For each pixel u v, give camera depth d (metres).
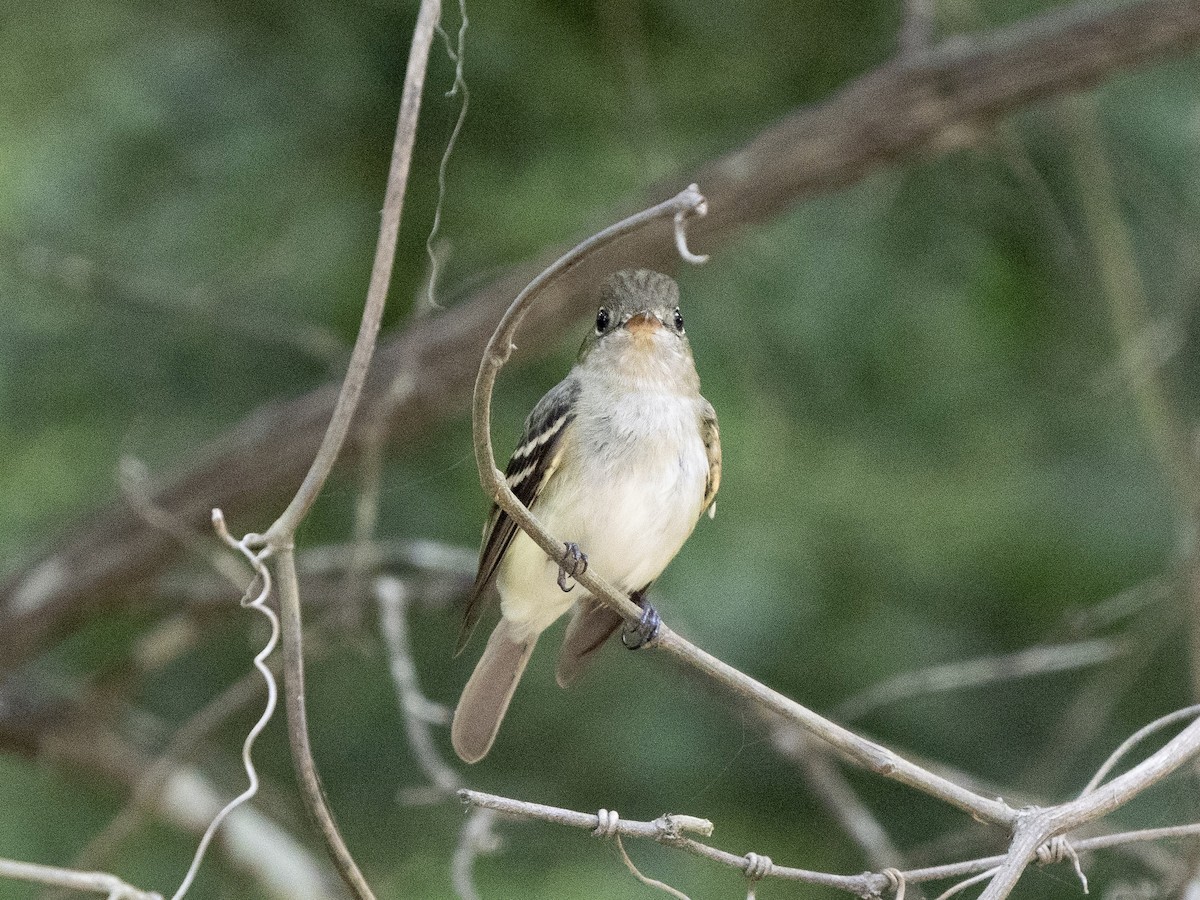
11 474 12.79
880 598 12.66
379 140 11.68
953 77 11.05
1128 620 12.45
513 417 12.38
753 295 12.27
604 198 12.20
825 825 12.38
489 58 11.43
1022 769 12.20
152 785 10.92
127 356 12.05
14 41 12.23
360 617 11.37
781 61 12.36
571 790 12.48
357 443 11.40
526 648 8.73
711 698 12.09
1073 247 11.23
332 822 5.87
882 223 12.23
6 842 12.91
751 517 12.72
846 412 12.66
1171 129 12.20
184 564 13.24
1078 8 11.09
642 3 11.80
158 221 11.90
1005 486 12.82
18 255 11.27
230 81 11.73
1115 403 12.59
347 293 11.91
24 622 11.46
